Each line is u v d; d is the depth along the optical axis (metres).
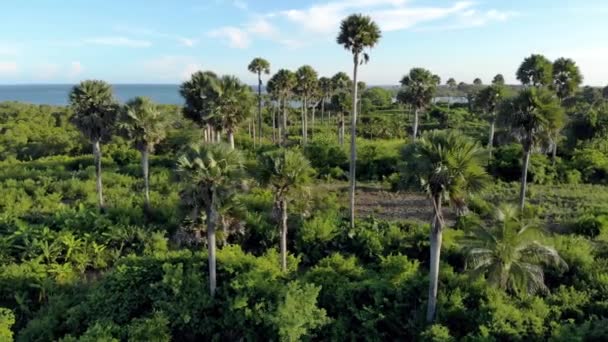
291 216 25.64
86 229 25.69
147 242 24.58
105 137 29.14
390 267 20.09
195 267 19.48
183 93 33.28
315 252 23.70
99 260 23.62
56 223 26.62
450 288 18.23
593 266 19.09
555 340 14.71
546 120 22.22
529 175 36.38
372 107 101.81
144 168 28.64
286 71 50.72
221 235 19.08
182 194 17.66
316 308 17.34
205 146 17.53
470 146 15.43
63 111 87.06
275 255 22.03
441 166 14.84
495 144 50.78
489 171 37.75
